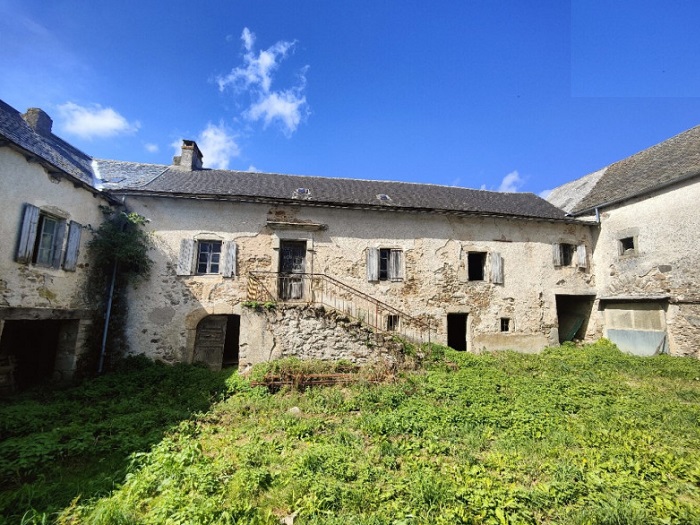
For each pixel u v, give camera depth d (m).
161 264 9.62
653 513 3.22
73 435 4.79
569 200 15.12
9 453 4.12
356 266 10.91
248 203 10.35
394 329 10.93
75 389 7.26
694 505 3.41
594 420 5.55
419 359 9.16
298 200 10.37
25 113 9.61
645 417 5.76
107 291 9.20
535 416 5.66
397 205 11.27
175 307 9.55
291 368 7.65
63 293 7.80
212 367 9.91
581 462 4.18
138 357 9.09
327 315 8.65
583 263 12.79
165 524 2.90
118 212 9.56
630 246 12.02
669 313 10.58
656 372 9.02
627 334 11.71
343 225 10.98
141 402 6.60
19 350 8.21
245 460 4.08
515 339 11.80
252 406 6.27
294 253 10.79
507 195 15.70
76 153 11.05
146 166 12.71
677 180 10.28
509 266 12.12
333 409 6.11
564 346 12.17
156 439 4.69
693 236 10.02
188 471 3.71
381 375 7.82
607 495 3.47
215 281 9.84
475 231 11.98
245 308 8.36
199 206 10.08
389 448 4.44
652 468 4.02
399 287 11.12
